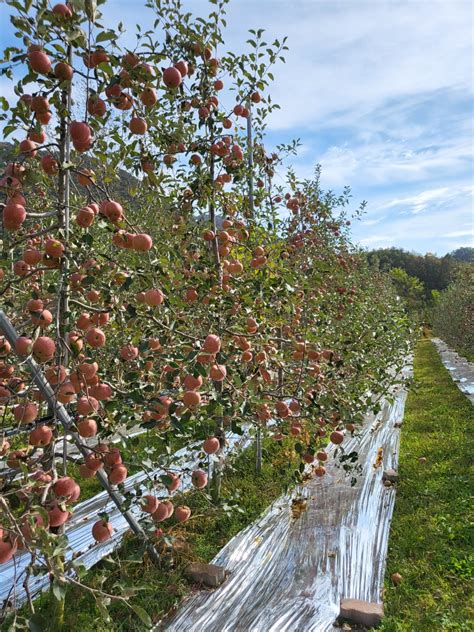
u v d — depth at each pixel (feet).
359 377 14.61
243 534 11.68
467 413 23.03
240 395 9.21
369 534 11.66
